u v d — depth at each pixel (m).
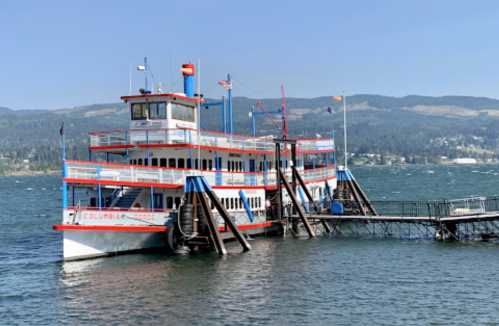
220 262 49.16
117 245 50.31
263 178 65.19
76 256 48.03
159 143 54.97
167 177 52.91
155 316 35.44
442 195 140.12
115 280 43.19
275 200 66.81
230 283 42.41
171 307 37.00
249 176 62.47
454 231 59.19
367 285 41.78
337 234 64.81
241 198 60.56
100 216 48.19
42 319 35.59
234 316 35.31
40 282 43.88
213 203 53.72
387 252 53.16
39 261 52.94
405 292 39.88
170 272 45.50
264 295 39.44
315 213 66.94
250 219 60.69
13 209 128.88
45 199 168.25
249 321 34.50
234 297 39.00
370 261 49.47
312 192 76.25
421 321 34.19
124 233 50.03
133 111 57.56
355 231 67.94
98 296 39.53
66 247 47.16
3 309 37.78
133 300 38.50
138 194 53.78
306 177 75.12
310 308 36.72
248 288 41.12
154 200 54.94
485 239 57.88
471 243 56.31
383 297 38.84
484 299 37.78
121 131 55.91
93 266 47.44
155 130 54.94
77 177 47.44
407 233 64.69
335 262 49.22
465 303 37.12
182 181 54.00
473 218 56.94
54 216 107.44
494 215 56.19
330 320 34.56
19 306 38.28
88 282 42.84
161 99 56.44
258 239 61.06
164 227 51.62
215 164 60.44
